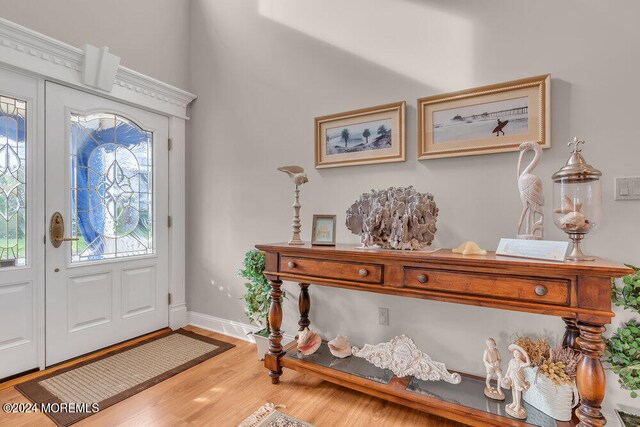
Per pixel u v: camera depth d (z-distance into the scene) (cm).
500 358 152
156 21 272
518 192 164
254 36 254
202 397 176
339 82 215
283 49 239
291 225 236
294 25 234
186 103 291
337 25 216
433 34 185
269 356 191
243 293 261
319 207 223
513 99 164
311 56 226
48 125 210
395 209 163
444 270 137
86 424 153
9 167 196
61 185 217
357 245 190
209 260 281
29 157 202
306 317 217
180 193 289
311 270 175
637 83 142
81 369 206
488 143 169
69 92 220
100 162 240
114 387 185
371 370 176
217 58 277
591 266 108
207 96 283
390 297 196
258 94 252
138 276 261
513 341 165
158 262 275
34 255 204
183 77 292
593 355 113
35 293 204
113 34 243
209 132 281
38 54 201
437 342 183
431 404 146
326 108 220
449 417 142
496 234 169
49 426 151
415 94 190
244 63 260
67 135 220
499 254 140
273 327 191
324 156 220
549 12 157
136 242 262
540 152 141
